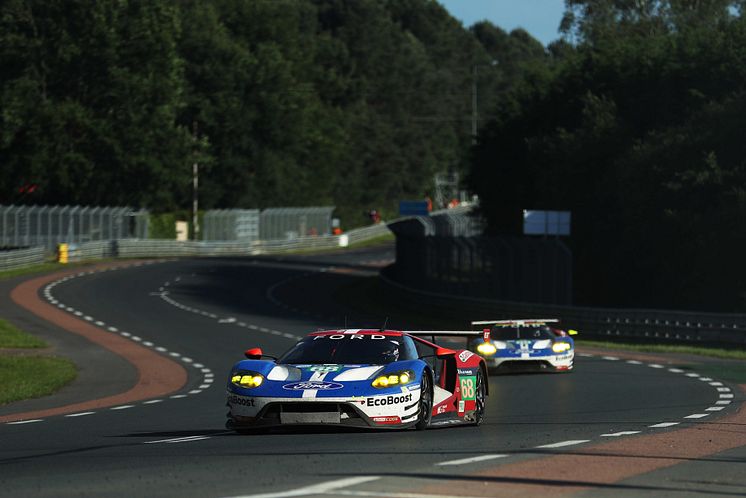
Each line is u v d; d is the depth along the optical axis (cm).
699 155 13100
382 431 3603
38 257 19712
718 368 7650
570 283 11644
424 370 3603
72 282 17000
